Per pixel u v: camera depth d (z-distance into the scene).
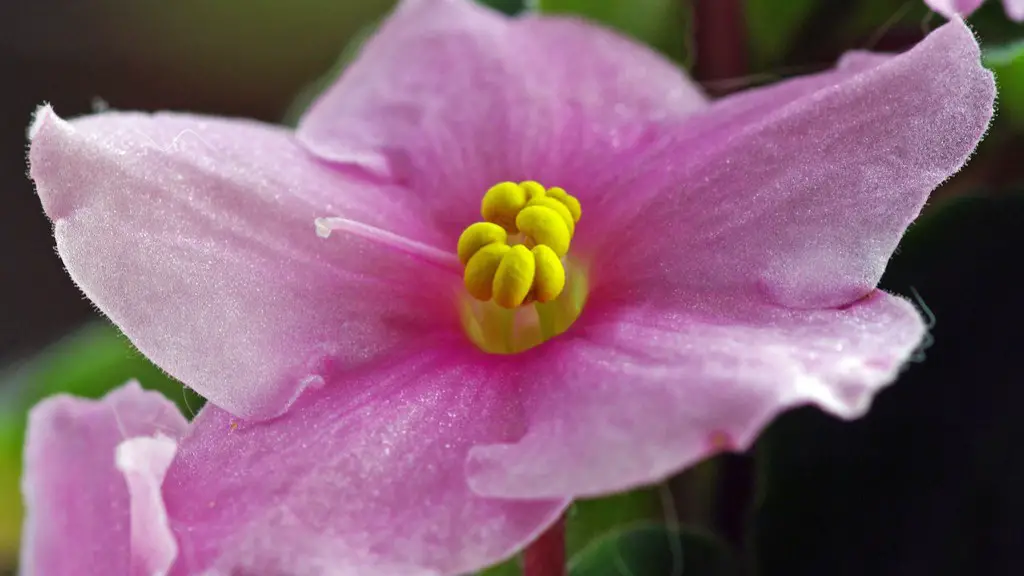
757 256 0.10
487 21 0.12
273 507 0.10
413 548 0.10
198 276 0.11
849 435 0.12
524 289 0.11
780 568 0.12
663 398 0.10
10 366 0.15
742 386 0.10
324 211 0.11
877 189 0.10
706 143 0.11
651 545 0.12
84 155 0.10
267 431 0.10
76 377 0.13
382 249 0.11
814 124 0.11
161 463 0.10
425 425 0.10
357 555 0.10
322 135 0.11
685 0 0.12
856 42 0.12
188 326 0.10
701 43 0.12
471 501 0.10
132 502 0.10
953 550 0.11
